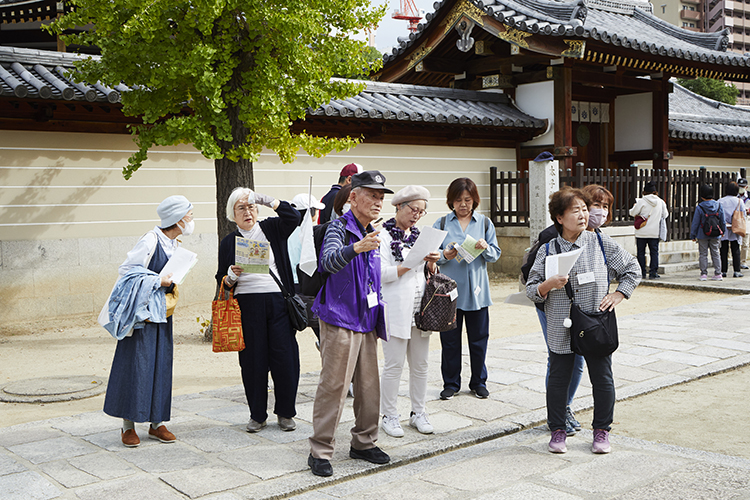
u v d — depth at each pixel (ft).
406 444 14.98
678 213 50.11
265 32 25.85
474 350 18.49
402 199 15.71
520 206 48.32
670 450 14.37
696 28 242.78
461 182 18.62
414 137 45.32
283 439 15.38
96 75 25.71
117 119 33.91
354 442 14.06
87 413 17.56
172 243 15.44
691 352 23.57
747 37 241.96
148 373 14.65
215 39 25.41
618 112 57.41
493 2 49.11
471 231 18.51
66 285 32.99
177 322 31.96
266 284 15.84
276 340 15.81
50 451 14.57
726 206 42.80
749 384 20.10
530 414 16.96
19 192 31.58
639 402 18.49
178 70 24.04
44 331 29.84
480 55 51.90
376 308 13.93
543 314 15.94
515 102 50.65
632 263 14.47
